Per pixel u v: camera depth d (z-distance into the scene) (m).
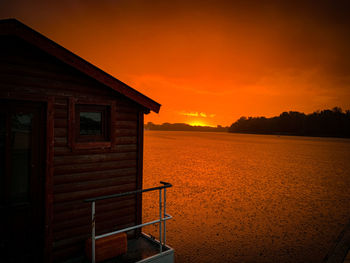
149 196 13.56
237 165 26.05
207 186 16.05
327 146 60.59
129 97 5.15
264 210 11.46
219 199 13.13
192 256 7.16
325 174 21.78
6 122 4.05
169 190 14.86
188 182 17.08
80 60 4.52
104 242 4.47
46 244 4.32
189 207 11.72
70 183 4.64
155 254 4.82
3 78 3.97
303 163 28.97
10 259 4.10
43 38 4.12
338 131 150.38
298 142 77.88
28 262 4.27
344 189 16.16
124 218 5.36
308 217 10.62
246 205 12.16
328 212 11.39
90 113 5.03
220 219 10.20
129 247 5.10
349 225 9.73
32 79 4.24
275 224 9.77
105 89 5.08
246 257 7.12
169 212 10.98
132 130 5.49
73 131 4.66
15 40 4.09
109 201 5.13
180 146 52.00
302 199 13.59
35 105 4.32
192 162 27.39
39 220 4.36
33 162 4.30
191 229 9.15
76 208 4.71
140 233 5.60
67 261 4.52
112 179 5.18
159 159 29.75
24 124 4.23
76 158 4.71
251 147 52.62
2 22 3.77
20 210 4.18
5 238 4.05
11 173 4.11
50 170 4.38
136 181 5.55
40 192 4.36
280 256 7.23
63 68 4.57
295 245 7.96
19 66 4.12
